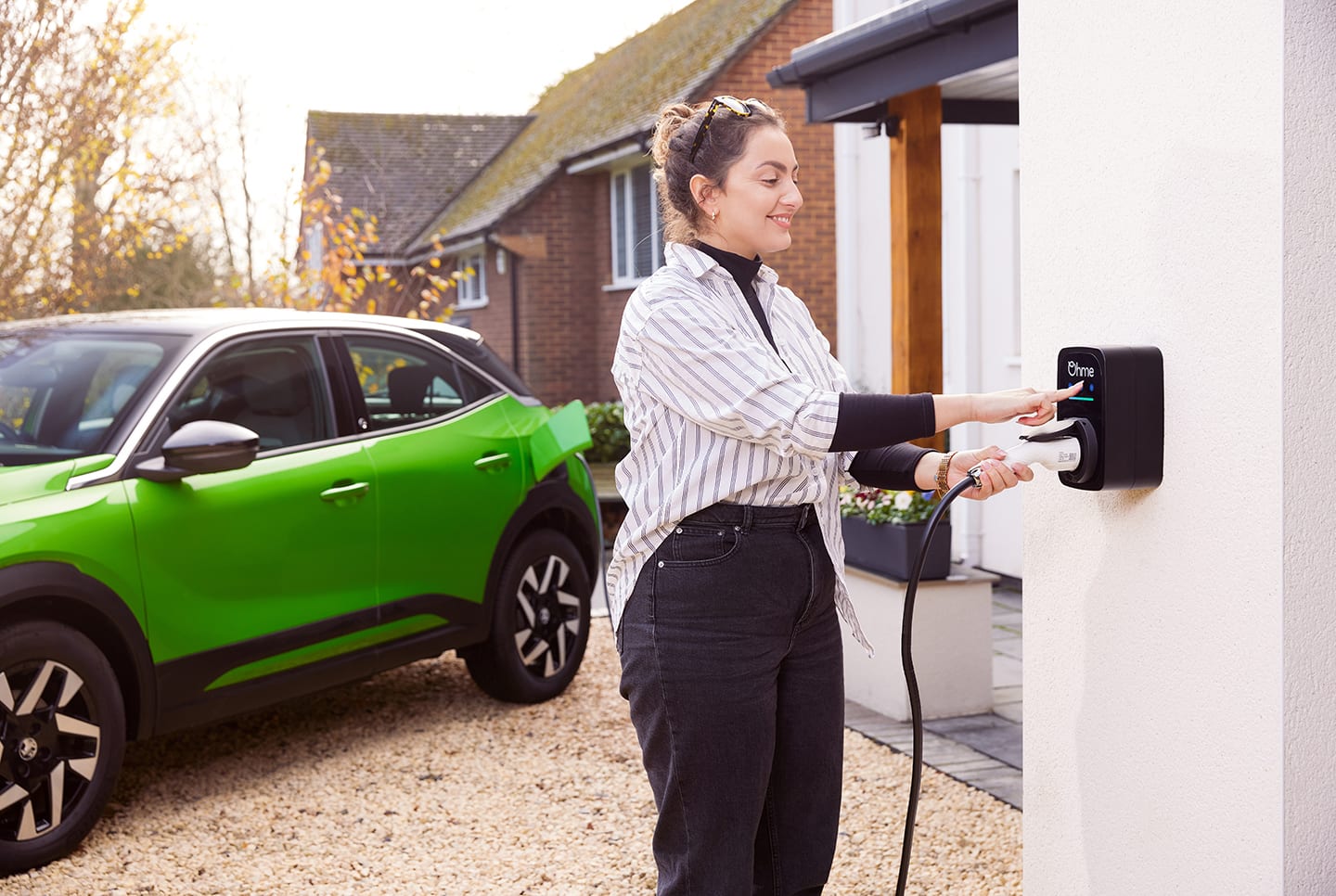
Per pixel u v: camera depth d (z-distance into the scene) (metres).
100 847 3.90
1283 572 1.99
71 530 3.73
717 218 2.27
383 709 5.43
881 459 2.38
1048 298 2.52
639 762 4.68
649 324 2.16
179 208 10.06
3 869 3.62
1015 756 4.63
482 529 5.12
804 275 12.90
